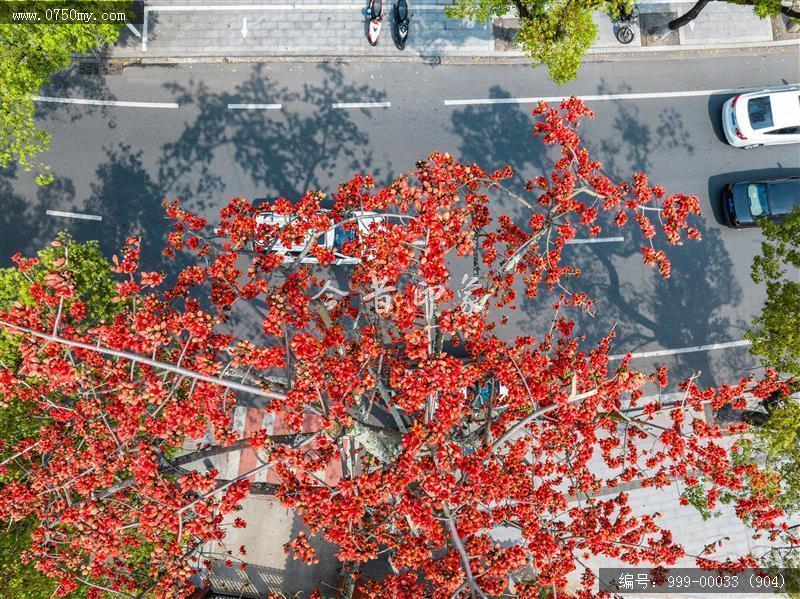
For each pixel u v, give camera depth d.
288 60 21.83
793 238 16.70
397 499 11.70
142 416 12.55
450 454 10.25
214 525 10.87
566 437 13.33
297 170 21.92
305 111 21.95
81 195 21.58
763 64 22.42
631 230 22.12
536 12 18.48
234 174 21.86
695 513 20.48
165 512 10.41
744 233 22.31
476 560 10.91
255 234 13.51
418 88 22.03
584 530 12.42
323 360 11.12
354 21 21.70
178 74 21.77
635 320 21.91
